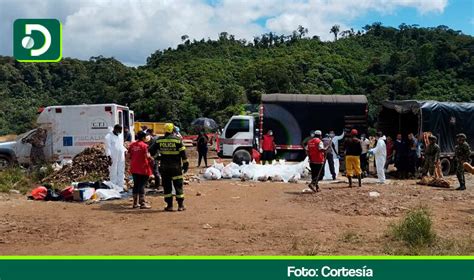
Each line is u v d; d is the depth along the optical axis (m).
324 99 22.16
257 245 8.59
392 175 21.00
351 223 10.57
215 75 71.31
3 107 61.06
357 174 16.36
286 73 64.00
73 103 67.62
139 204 12.38
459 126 21.48
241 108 54.25
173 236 9.25
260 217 11.15
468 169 12.26
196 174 19.94
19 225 10.20
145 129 16.25
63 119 20.53
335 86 62.81
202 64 77.50
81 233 9.53
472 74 55.25
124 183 15.32
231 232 9.61
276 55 82.56
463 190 16.06
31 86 71.94
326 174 19.05
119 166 15.04
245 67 74.75
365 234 9.51
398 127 23.61
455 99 51.47
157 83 63.78
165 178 11.89
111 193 13.77
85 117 20.42
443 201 13.73
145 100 61.94
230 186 16.38
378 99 55.72
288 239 9.08
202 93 61.81
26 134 21.14
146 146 12.26
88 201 13.12
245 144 22.22
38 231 9.69
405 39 87.56
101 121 20.39
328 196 14.22
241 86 64.19
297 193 14.91
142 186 12.27
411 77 57.41
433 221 10.84
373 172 21.75
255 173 18.20
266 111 21.88
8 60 73.44
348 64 70.00
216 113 56.72
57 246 8.55
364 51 83.38
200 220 10.73
